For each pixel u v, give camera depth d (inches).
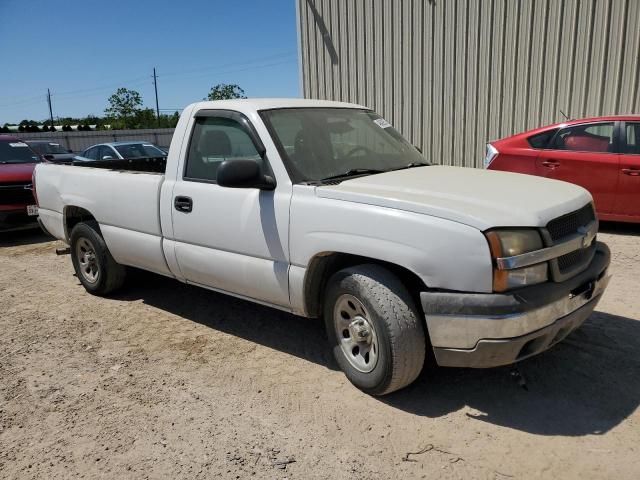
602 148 278.7
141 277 223.9
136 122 2047.2
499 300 109.5
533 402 127.7
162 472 108.7
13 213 336.5
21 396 140.5
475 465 106.7
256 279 149.9
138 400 136.6
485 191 129.8
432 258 114.7
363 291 125.1
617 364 142.9
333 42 465.1
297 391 137.7
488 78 387.9
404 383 126.6
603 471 103.3
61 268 273.3
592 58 345.4
